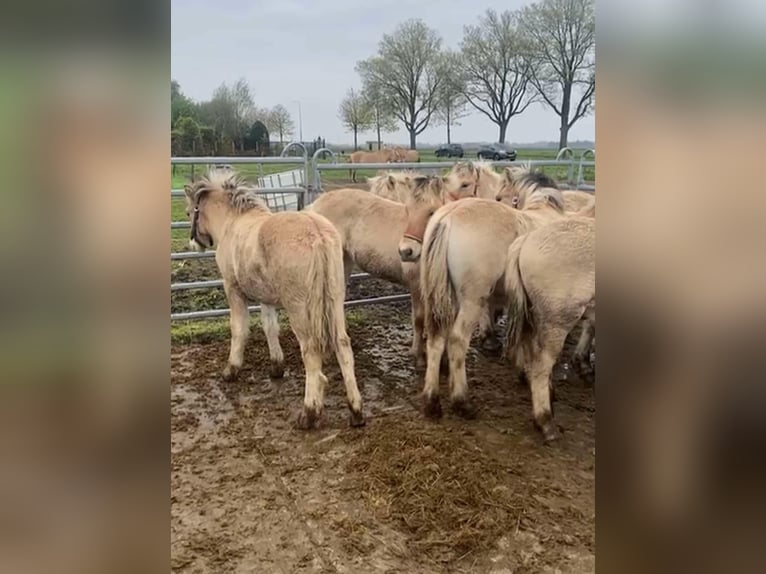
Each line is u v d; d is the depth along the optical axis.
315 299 2.66
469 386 3.32
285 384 3.33
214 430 2.74
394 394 3.20
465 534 1.93
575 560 1.81
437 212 2.84
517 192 3.68
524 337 2.63
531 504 2.10
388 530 1.97
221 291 4.95
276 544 1.89
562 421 2.85
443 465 2.35
